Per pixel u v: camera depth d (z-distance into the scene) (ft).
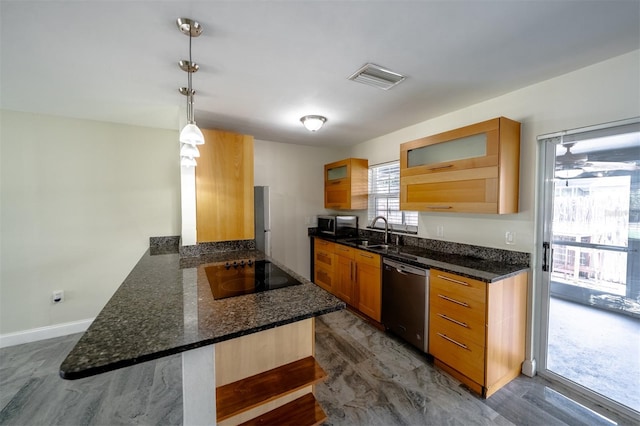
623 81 5.29
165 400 5.89
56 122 8.66
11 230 8.25
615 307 5.63
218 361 4.08
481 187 6.72
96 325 3.43
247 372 4.28
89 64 5.40
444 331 6.77
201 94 6.97
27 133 8.33
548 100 6.33
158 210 10.16
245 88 6.64
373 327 9.43
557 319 6.44
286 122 9.55
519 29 4.42
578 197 6.07
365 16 4.05
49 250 8.71
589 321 5.97
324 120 8.98
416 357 7.54
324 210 14.39
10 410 5.58
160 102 7.50
